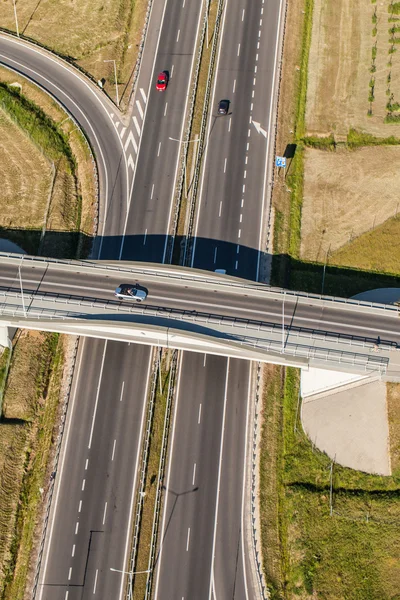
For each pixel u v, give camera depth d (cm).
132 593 9200
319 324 9781
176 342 9769
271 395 10431
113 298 9981
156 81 13112
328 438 10019
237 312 9862
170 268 10150
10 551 9481
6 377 10544
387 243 11438
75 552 9438
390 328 9775
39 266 10288
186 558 9400
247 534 9544
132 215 11781
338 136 12594
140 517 9606
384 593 9012
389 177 12094
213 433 10150
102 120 12744
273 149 12344
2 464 9962
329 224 11656
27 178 12256
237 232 11581
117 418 10250
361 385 10031
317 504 9656
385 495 9575
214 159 12244
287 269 11312
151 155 12331
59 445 10100
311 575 9231
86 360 10650
